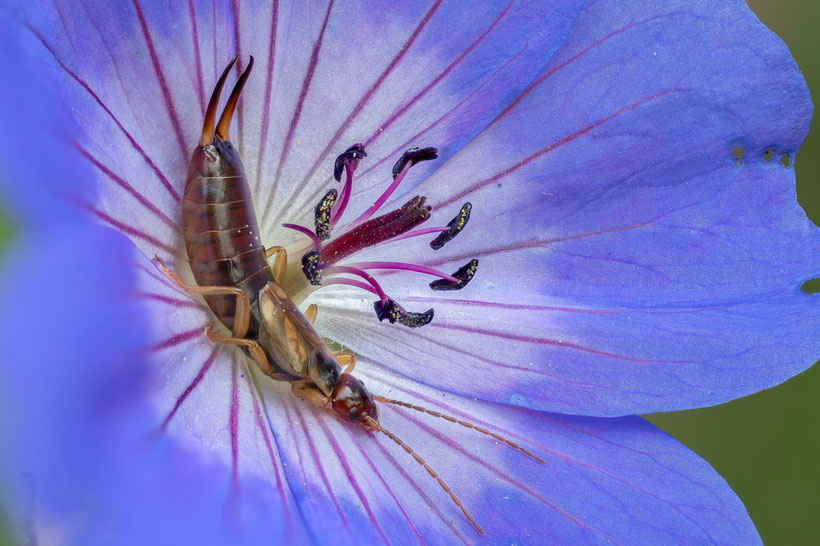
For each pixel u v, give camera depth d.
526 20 0.12
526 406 0.12
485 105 0.12
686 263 0.12
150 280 0.11
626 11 0.12
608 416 0.12
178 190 0.11
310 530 0.10
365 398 0.11
